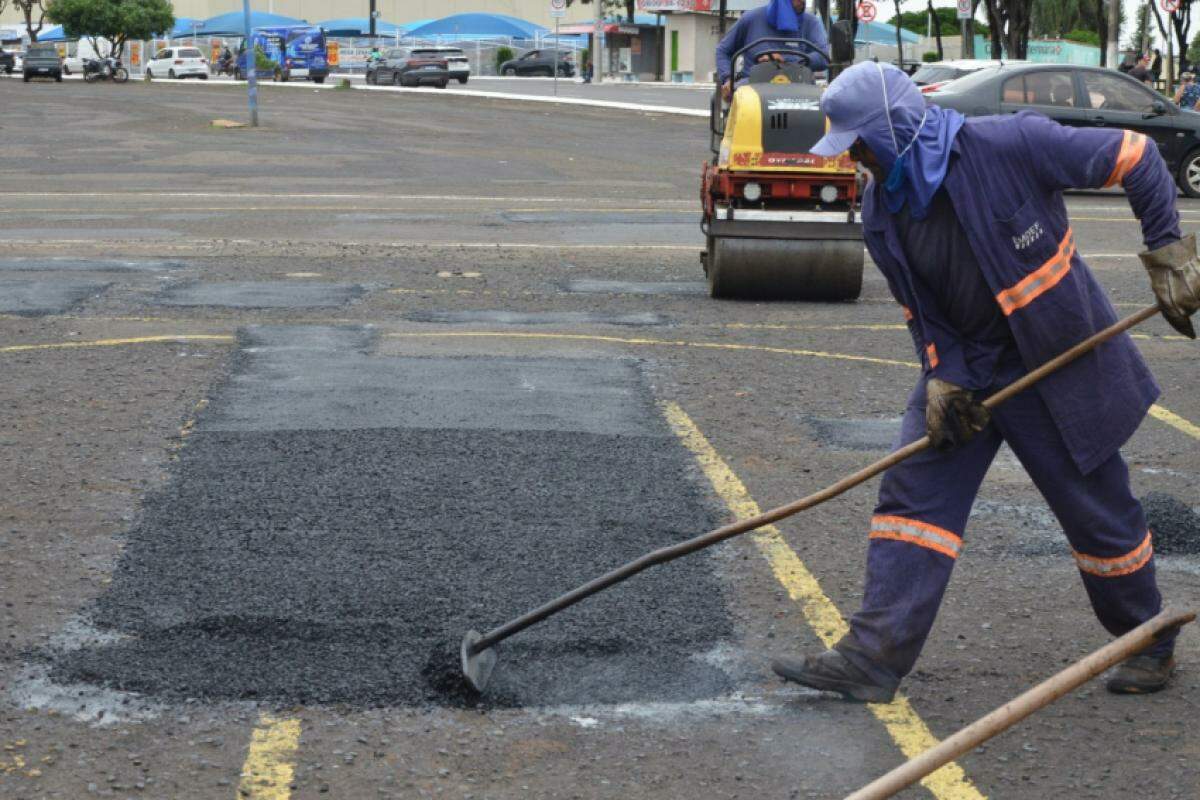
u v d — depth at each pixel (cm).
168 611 514
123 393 848
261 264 1394
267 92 5488
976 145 415
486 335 1041
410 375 902
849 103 411
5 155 2802
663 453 730
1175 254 404
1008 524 629
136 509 631
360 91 5597
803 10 1226
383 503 640
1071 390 422
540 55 8012
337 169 2564
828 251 1176
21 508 632
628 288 1273
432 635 493
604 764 407
